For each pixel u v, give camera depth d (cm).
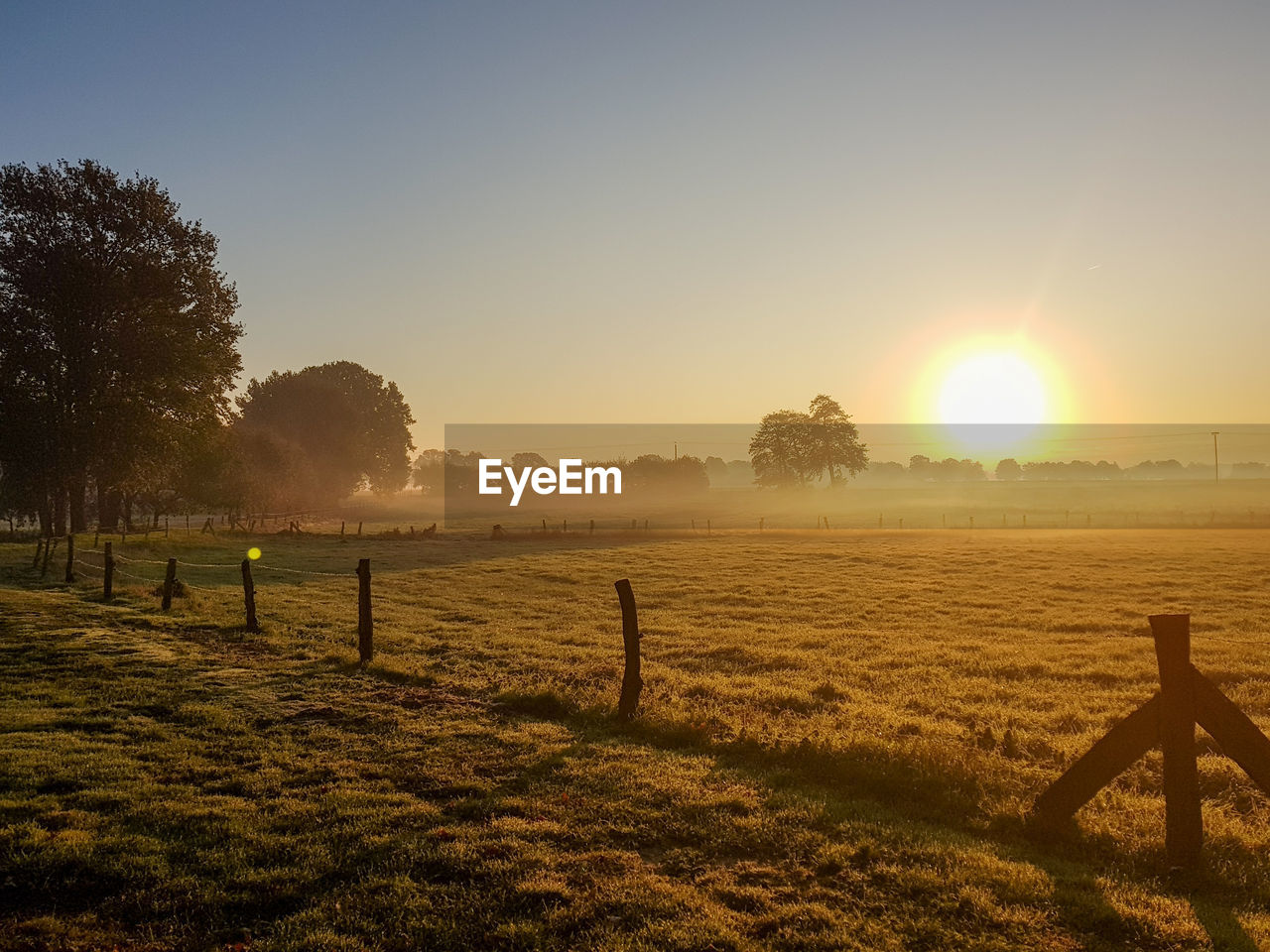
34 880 636
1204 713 648
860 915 572
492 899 601
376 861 668
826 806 780
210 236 5156
